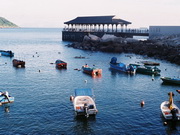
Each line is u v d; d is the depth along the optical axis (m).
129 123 37.91
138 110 43.25
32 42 192.38
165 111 40.19
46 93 52.59
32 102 46.62
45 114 40.88
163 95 52.41
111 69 81.50
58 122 37.94
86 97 44.88
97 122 38.12
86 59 102.12
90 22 175.38
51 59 102.06
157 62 93.88
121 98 49.94
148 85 60.69
